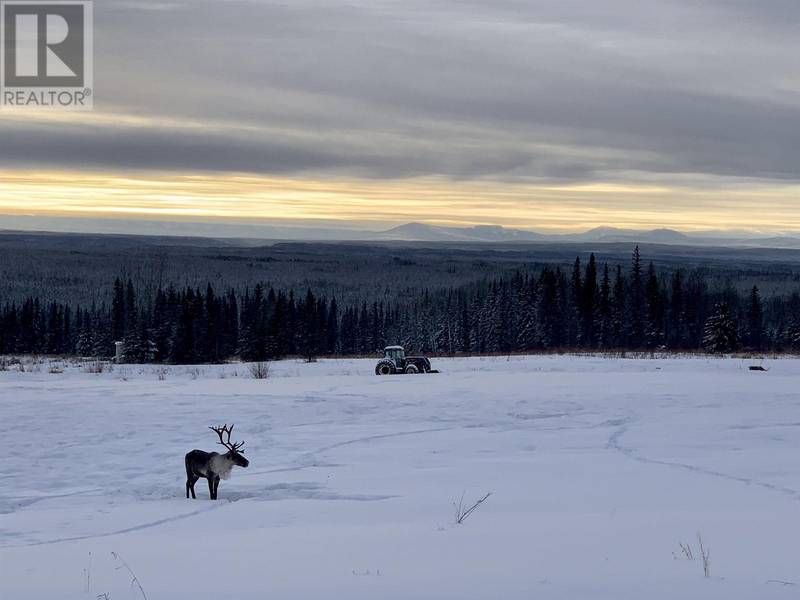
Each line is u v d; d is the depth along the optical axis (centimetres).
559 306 10312
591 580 773
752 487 1475
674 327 10875
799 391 3225
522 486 1544
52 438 2372
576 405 2917
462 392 3253
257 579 839
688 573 797
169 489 1711
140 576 880
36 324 11969
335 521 1255
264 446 2230
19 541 1177
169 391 3378
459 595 729
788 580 763
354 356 7131
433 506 1356
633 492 1443
